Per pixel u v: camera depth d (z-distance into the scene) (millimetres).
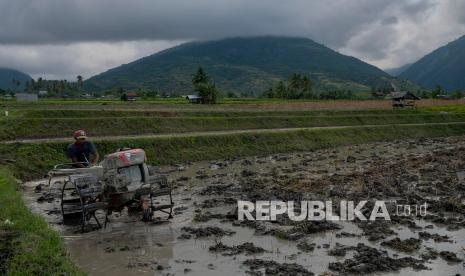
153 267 12250
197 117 55531
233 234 15344
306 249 13617
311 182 25422
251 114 66812
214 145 41531
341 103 92812
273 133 48844
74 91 195125
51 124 42594
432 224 16625
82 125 44188
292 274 11430
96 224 16609
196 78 118875
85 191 15344
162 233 15516
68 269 10422
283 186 24625
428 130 71125
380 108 97062
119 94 193750
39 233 12711
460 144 55125
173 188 24484
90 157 18156
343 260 12680
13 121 41156
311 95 153375
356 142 56906
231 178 28328
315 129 56094
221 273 11742
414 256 13047
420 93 198750
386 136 63406
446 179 26234
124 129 46281
